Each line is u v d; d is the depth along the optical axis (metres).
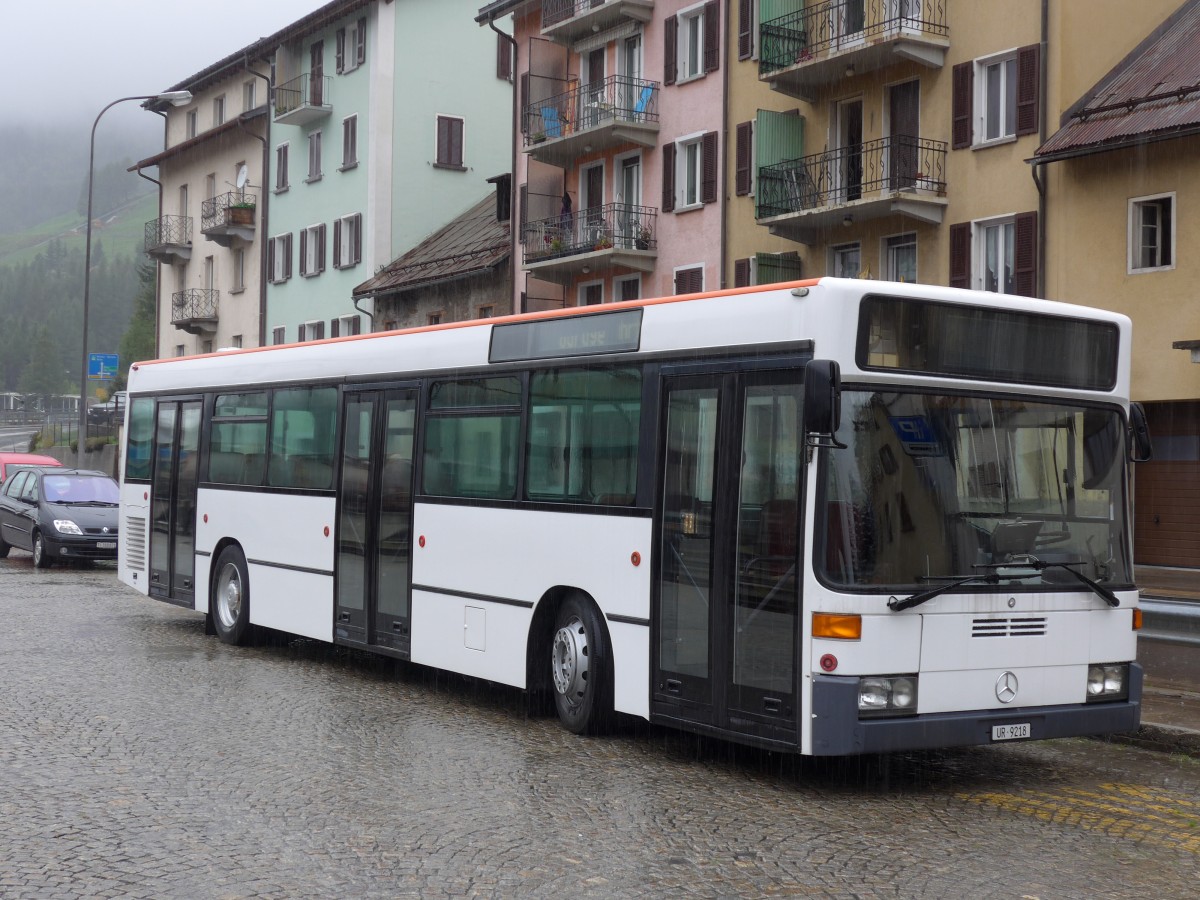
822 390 7.82
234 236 57.72
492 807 7.88
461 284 43.78
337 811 7.73
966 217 27.34
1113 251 24.50
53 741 9.68
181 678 12.80
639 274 36.41
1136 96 24.47
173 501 17.12
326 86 51.97
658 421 9.55
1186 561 25.39
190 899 6.07
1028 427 8.80
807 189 30.89
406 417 12.70
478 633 11.46
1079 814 7.93
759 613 8.52
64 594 21.22
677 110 34.94
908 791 8.52
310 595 14.03
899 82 28.95
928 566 8.33
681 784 8.61
